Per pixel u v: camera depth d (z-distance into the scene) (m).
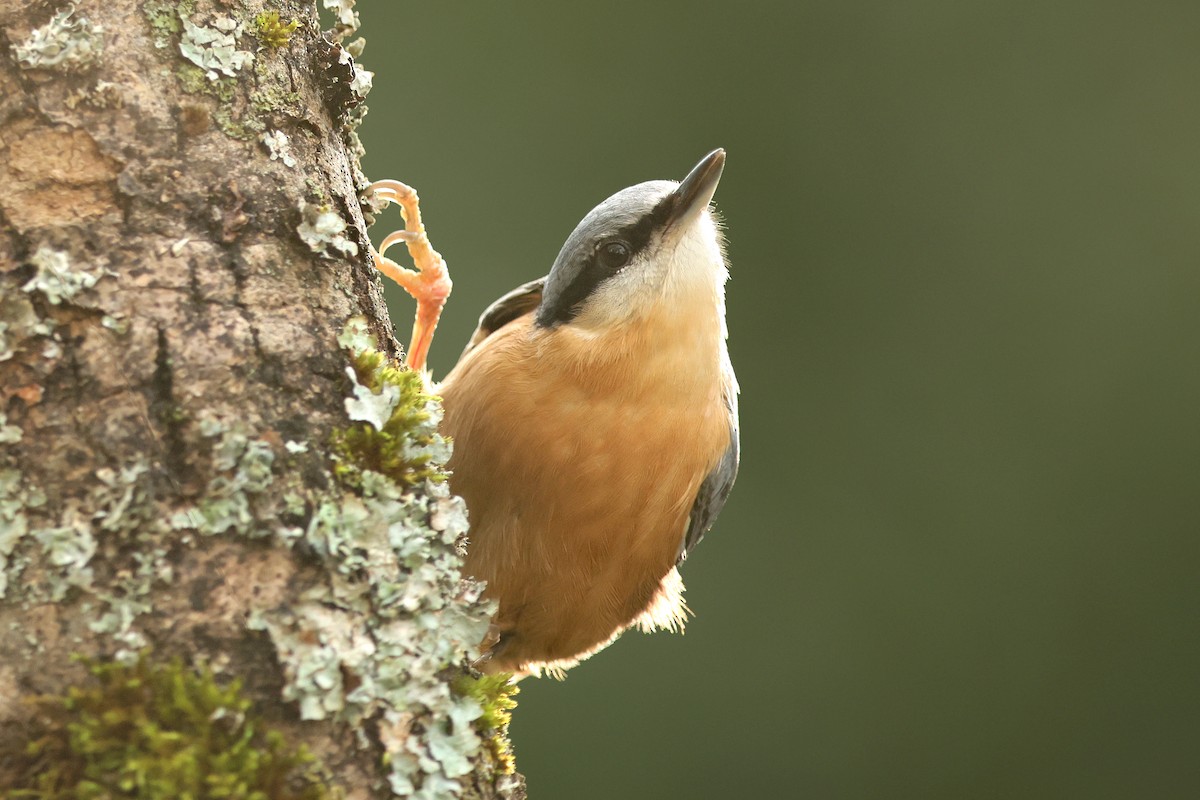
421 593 4.00
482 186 14.82
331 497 3.91
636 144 15.05
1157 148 15.11
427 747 3.86
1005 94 15.38
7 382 3.64
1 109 3.86
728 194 15.11
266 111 4.26
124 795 3.34
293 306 4.07
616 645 14.07
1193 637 14.03
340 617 3.78
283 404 3.93
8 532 3.52
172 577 3.57
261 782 3.46
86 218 3.84
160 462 3.67
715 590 14.43
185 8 4.16
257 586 3.67
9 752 3.37
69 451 3.61
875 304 15.04
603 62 15.14
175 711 3.43
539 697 13.75
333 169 4.51
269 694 3.58
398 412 4.19
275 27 4.36
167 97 4.05
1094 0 15.49
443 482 4.30
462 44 15.06
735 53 15.23
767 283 15.02
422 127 14.86
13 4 3.93
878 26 15.34
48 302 3.71
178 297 3.86
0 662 3.43
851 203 15.19
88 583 3.51
